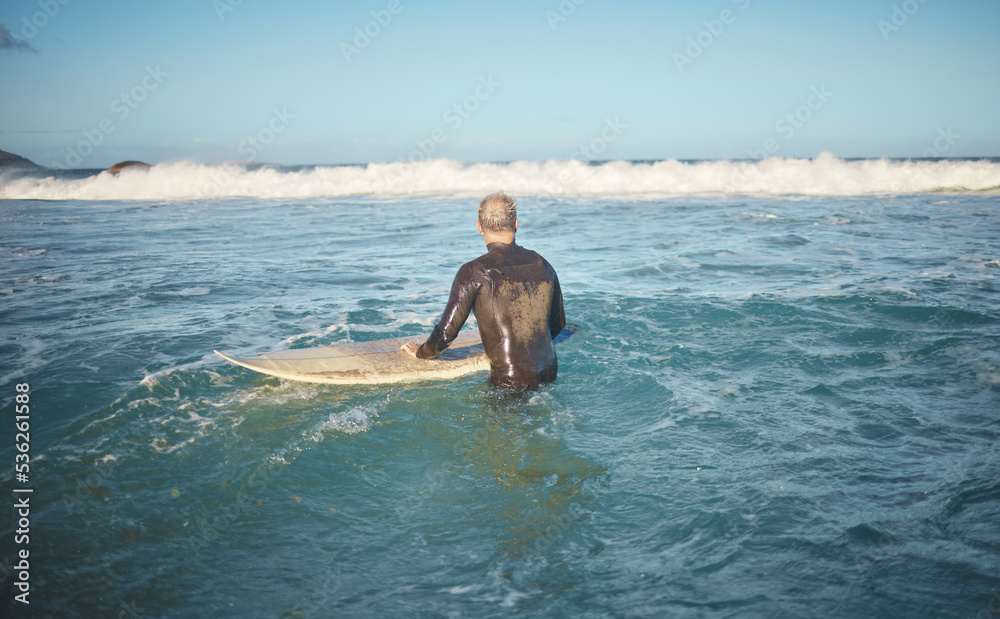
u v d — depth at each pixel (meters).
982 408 3.45
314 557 2.32
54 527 2.50
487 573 2.21
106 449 3.17
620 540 2.37
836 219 12.87
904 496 2.55
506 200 3.99
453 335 3.89
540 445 3.19
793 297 6.21
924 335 4.84
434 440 3.29
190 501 2.71
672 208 15.44
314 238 11.55
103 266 8.73
